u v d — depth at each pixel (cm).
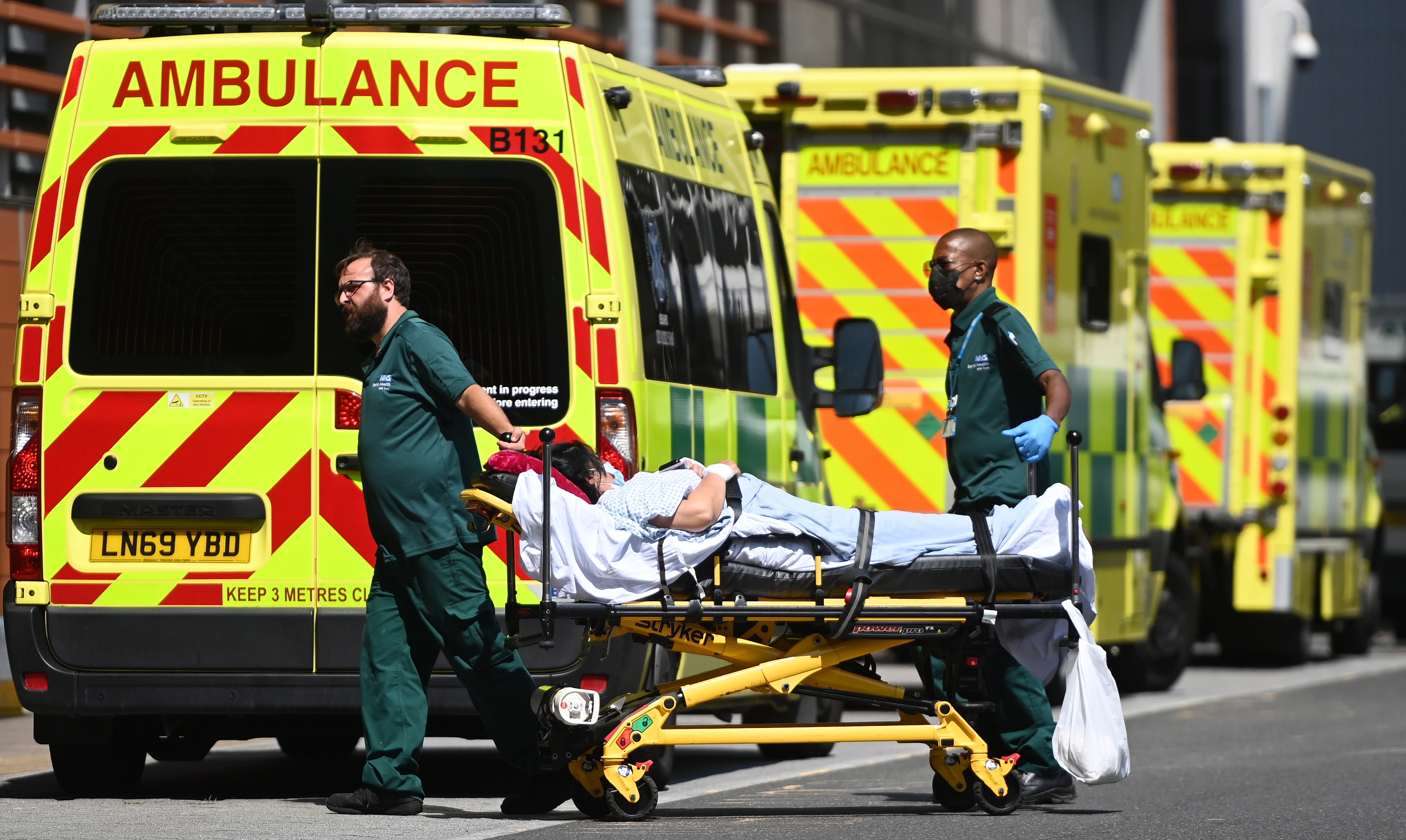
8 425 4509
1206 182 5619
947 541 2733
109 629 2862
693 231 3177
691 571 2650
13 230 4578
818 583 2672
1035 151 4256
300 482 2856
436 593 2681
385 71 2877
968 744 2786
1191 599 5203
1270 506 5631
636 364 2850
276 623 2847
